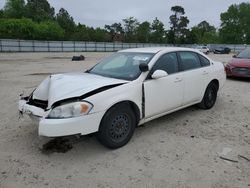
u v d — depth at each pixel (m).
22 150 4.33
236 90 9.18
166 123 5.58
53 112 3.87
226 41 97.75
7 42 44.03
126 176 3.63
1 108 6.64
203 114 6.21
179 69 5.53
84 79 4.56
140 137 4.86
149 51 5.38
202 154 4.24
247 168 3.84
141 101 4.67
